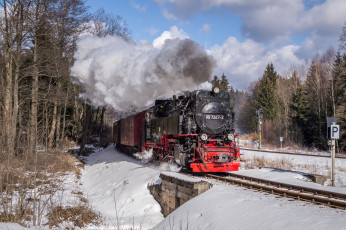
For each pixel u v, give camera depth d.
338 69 32.12
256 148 34.19
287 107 47.09
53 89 21.70
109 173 17.12
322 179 11.20
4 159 10.15
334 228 5.45
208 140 12.80
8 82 17.33
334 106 30.75
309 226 5.70
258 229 6.17
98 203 12.59
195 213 8.02
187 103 13.48
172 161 14.05
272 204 7.23
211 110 13.14
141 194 11.98
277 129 43.69
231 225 6.73
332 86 31.27
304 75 58.03
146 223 9.85
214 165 12.36
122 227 9.48
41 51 19.97
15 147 11.87
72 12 20.47
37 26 19.03
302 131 38.12
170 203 10.38
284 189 9.45
